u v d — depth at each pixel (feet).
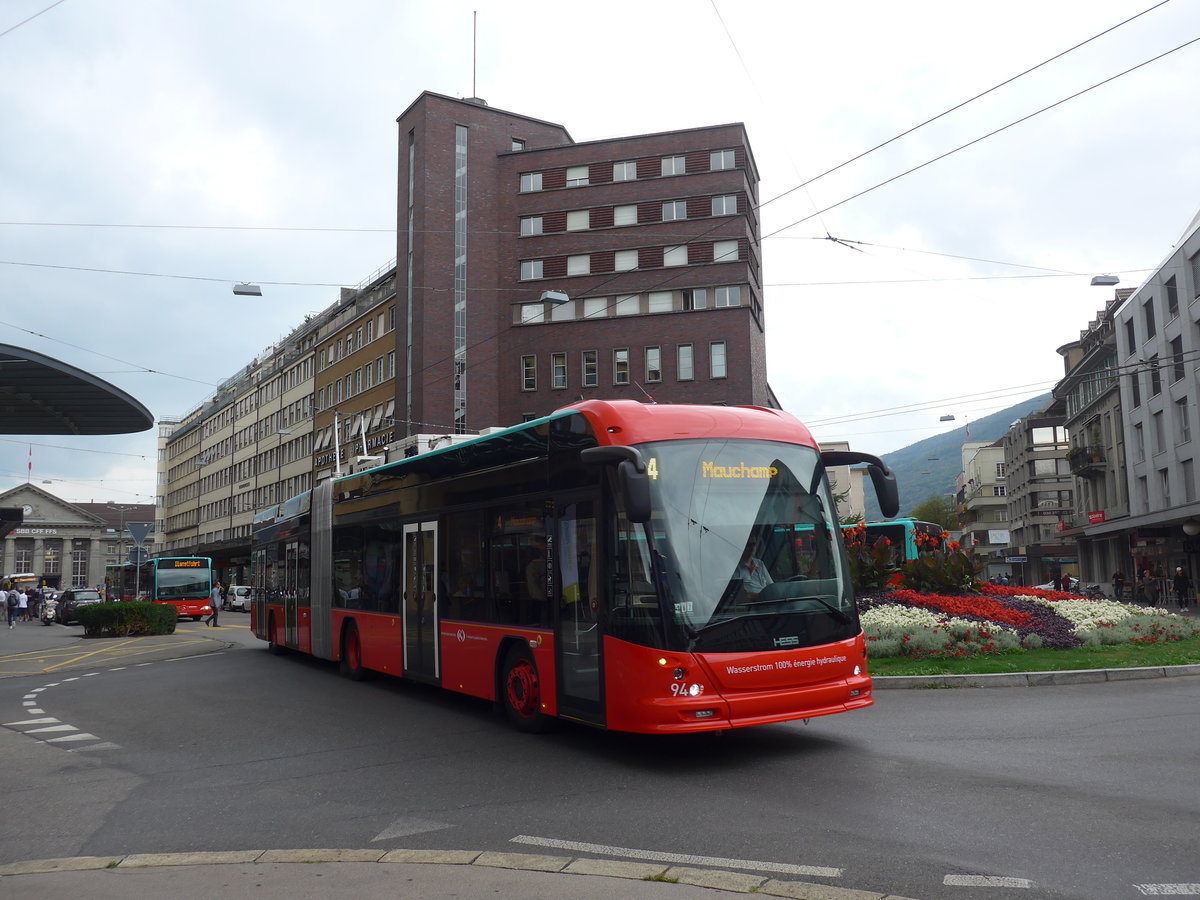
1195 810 21.42
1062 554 281.13
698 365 177.27
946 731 32.09
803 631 28.86
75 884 18.60
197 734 37.04
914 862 18.30
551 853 19.97
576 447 31.45
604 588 29.32
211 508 336.49
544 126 198.59
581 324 182.50
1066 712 35.29
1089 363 197.26
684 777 26.68
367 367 214.69
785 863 18.53
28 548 389.80
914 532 105.60
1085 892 16.48
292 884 18.21
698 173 180.65
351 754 31.83
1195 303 136.56
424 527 43.29
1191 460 142.61
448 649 40.27
